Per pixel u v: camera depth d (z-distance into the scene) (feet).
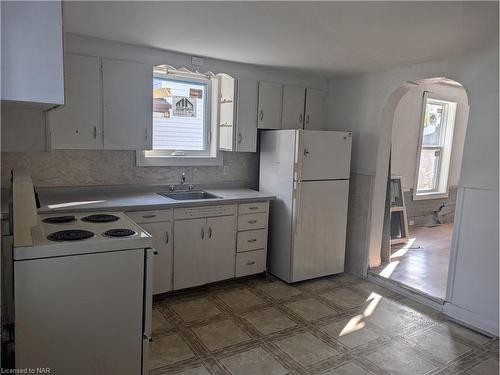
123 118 10.11
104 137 9.90
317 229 12.14
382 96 12.01
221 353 8.13
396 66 11.31
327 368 7.70
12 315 5.52
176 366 7.62
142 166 11.50
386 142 12.48
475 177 9.46
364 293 11.55
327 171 12.05
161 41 9.46
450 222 20.68
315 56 10.43
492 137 9.09
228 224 11.36
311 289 11.76
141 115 10.37
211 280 11.28
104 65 9.66
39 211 8.26
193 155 12.68
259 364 7.77
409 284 11.64
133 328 6.04
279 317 9.82
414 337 9.02
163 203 9.93
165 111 12.02
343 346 8.53
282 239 12.15
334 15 7.13
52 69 3.99
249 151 12.45
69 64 9.19
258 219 11.98
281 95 12.82
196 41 9.34
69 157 10.34
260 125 12.52
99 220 7.09
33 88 3.92
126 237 5.89
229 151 12.96
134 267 5.92
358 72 12.35
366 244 12.75
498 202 9.04
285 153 11.81
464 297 9.83
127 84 10.03
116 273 5.78
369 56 10.19
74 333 5.57
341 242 12.76
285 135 11.77
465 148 9.67
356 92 12.90
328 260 12.57
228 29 8.25
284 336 8.89
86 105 9.55
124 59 9.94
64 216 7.39
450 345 8.71
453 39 8.42
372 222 12.69
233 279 12.16
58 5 3.98
